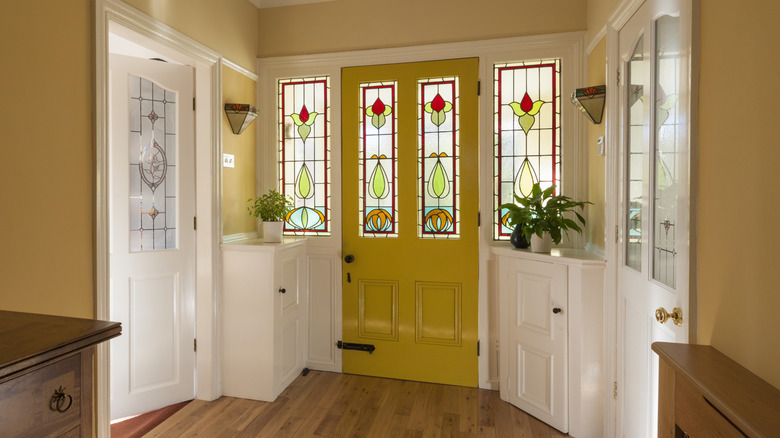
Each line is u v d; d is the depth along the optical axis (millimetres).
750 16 1021
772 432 716
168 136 2580
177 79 2586
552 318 2354
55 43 1646
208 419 2426
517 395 2576
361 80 2990
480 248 2814
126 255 2414
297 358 3004
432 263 2902
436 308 2908
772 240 932
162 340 2557
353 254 3035
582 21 2631
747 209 1034
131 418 2428
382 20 2938
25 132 1538
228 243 2736
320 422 2402
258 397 2668
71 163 1715
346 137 3029
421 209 2928
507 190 2809
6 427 778
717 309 1179
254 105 3113
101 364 1842
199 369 2682
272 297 2633
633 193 1963
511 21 2738
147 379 2508
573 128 2664
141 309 2475
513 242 2629
